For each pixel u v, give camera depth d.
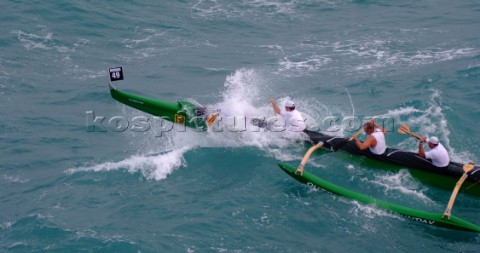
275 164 38.34
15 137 42.91
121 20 64.44
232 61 56.72
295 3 71.62
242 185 36.00
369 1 71.88
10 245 30.33
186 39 61.75
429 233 31.50
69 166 38.75
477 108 44.41
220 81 52.31
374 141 36.38
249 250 29.91
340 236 31.12
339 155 38.47
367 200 33.66
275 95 48.84
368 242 30.64
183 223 32.06
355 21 66.31
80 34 60.69
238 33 63.59
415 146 39.72
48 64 54.91
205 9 69.12
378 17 67.12
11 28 60.28
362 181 36.66
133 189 35.81
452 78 49.97
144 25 63.94
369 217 32.62
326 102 47.25
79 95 49.84
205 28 64.50
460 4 70.56
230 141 41.09
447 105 44.75
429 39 60.09
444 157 35.22
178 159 39.19
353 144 38.03
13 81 51.41
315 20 67.00
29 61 55.06
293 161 38.75
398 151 37.06
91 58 56.53
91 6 66.12
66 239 30.64
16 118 45.66
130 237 30.77
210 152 39.97
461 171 35.06
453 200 32.41
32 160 39.69
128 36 61.47
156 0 70.25
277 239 30.81
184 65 55.84
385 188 36.00
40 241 30.62
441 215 31.88
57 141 42.47
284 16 68.06
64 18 63.06
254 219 32.44
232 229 31.58
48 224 31.92
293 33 63.69
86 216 32.88
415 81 50.09
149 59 57.03
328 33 63.31
